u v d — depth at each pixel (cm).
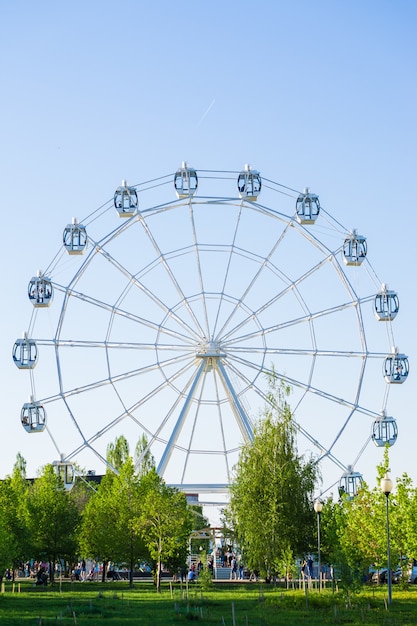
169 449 8269
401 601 5891
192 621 4775
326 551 7450
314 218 8381
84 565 10956
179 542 7800
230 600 6228
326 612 5241
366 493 6794
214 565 10162
